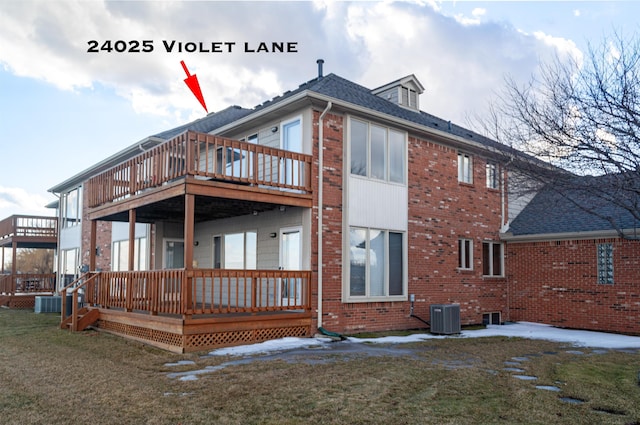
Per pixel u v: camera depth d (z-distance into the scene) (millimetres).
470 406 6215
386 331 13461
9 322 15648
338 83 15609
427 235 14922
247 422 5594
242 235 14844
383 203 13781
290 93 15922
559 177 9469
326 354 9719
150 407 6105
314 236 12273
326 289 12375
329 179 12680
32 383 7348
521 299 17016
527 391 6934
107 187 14078
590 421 5711
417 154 14906
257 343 10945
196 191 10523
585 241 15445
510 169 10492
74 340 11680
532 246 16828
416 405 6234
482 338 12719
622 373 8281
